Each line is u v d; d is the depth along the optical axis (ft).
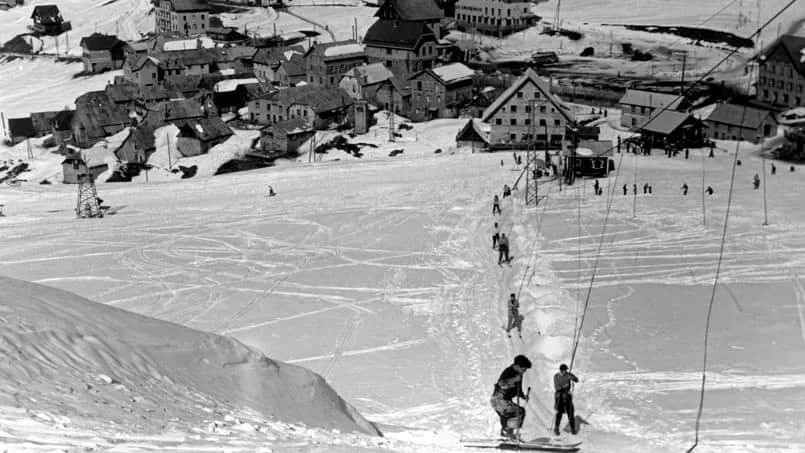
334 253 199.31
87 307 61.00
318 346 128.98
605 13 649.61
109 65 619.26
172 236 224.33
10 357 44.91
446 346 122.72
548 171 307.78
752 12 579.48
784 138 353.10
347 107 427.74
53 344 50.16
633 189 269.23
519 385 67.82
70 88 592.60
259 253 202.39
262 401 58.59
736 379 95.45
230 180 319.27
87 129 439.22
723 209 230.27
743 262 167.32
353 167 334.24
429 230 220.43
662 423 78.13
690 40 546.67
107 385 47.19
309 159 385.09
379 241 210.18
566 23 610.65
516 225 215.10
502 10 606.55
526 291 148.56
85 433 36.52
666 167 316.40
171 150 394.93
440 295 156.76
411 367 113.50
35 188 330.13
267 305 157.28
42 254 206.90
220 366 61.62
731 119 368.48
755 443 70.33
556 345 111.65
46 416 37.60
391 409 94.53
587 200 250.78
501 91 460.55
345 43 527.40
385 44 520.01
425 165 331.98
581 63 534.78
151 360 56.08
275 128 390.83
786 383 93.45
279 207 262.06
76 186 333.42
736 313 129.29
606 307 133.59
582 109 435.53
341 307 152.87
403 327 136.46
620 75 494.18
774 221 211.20
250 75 545.44
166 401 48.62
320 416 61.62
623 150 357.00
